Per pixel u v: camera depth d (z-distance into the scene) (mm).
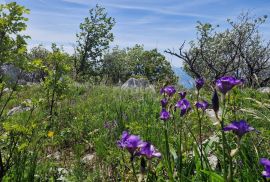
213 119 7121
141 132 6516
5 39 5043
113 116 9078
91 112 10578
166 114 3918
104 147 6371
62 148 7160
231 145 4695
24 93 13695
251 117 6129
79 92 15578
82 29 56656
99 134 7699
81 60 55469
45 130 6801
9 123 5059
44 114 8914
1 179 4695
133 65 66750
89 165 6105
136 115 8922
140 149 2957
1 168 4785
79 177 5246
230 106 5508
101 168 5707
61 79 9688
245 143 4609
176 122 6508
